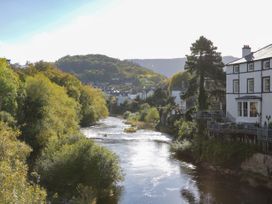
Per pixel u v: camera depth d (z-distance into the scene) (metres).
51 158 28.41
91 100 106.69
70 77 97.56
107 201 27.62
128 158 45.84
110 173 28.64
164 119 83.69
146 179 34.94
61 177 26.64
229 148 37.84
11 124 35.81
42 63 94.88
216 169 37.75
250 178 32.94
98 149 28.55
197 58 52.59
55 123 43.34
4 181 12.01
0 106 37.56
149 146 56.47
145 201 28.06
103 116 122.81
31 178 27.03
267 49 44.16
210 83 54.75
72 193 25.80
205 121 48.28
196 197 29.11
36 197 13.19
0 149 17.39
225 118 47.41
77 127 57.72
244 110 43.75
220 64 52.44
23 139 37.78
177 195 29.73
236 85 45.59
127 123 104.50
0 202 11.09
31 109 42.62
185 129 54.69
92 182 27.09
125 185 32.75
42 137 38.69
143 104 134.50
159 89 132.50
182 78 117.38
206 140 43.62
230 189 31.22
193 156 44.66
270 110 39.09
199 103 52.75
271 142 32.22
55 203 23.55
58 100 54.03
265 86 40.09
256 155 33.62
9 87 38.75
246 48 48.69
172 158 45.78
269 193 29.56
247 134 38.12
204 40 51.81
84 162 27.25
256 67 41.53
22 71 76.06
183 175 36.56
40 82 45.47
